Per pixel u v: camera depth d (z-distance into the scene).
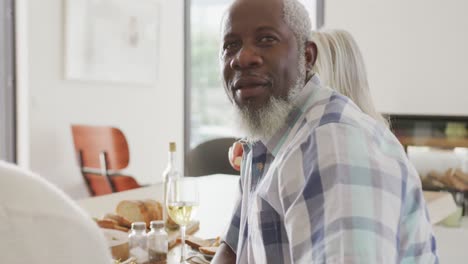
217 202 2.11
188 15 5.42
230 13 1.04
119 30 4.62
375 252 0.74
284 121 1.05
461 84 3.56
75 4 4.24
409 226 0.89
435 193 2.17
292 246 0.83
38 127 4.08
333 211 0.78
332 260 0.74
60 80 4.21
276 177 0.94
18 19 4.02
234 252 1.40
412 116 3.53
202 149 3.02
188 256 1.42
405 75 3.71
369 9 3.79
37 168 4.08
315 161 0.84
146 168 4.99
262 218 0.97
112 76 4.58
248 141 1.17
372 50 3.80
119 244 1.33
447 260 1.94
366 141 0.86
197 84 5.58
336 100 0.97
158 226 1.37
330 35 1.41
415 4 3.66
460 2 3.54
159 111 5.10
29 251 0.40
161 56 5.08
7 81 4.10
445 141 3.42
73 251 0.43
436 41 3.62
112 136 3.70
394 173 0.84
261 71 1.01
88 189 3.93
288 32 1.02
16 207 0.40
